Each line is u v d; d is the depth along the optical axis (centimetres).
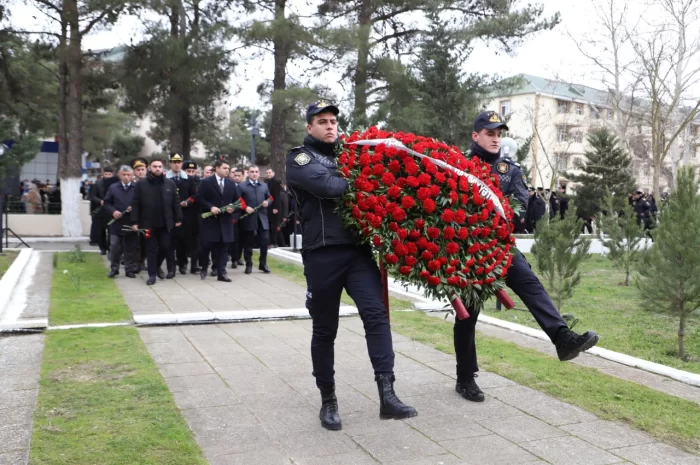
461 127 1889
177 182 1127
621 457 361
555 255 791
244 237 1127
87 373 502
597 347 607
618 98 2353
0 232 1377
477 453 365
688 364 588
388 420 418
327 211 399
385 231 380
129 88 2117
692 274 596
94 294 869
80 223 2069
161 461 344
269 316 731
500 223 405
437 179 379
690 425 409
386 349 384
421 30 2133
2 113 2577
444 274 385
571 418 423
